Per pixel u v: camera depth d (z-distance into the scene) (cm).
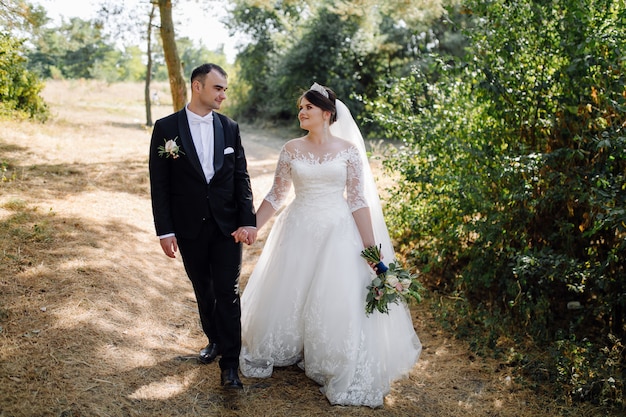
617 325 450
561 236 472
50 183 723
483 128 519
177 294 482
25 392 302
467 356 439
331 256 352
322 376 356
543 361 423
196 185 335
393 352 372
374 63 2041
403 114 566
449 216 534
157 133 336
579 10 423
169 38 1070
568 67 432
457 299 523
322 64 2019
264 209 380
